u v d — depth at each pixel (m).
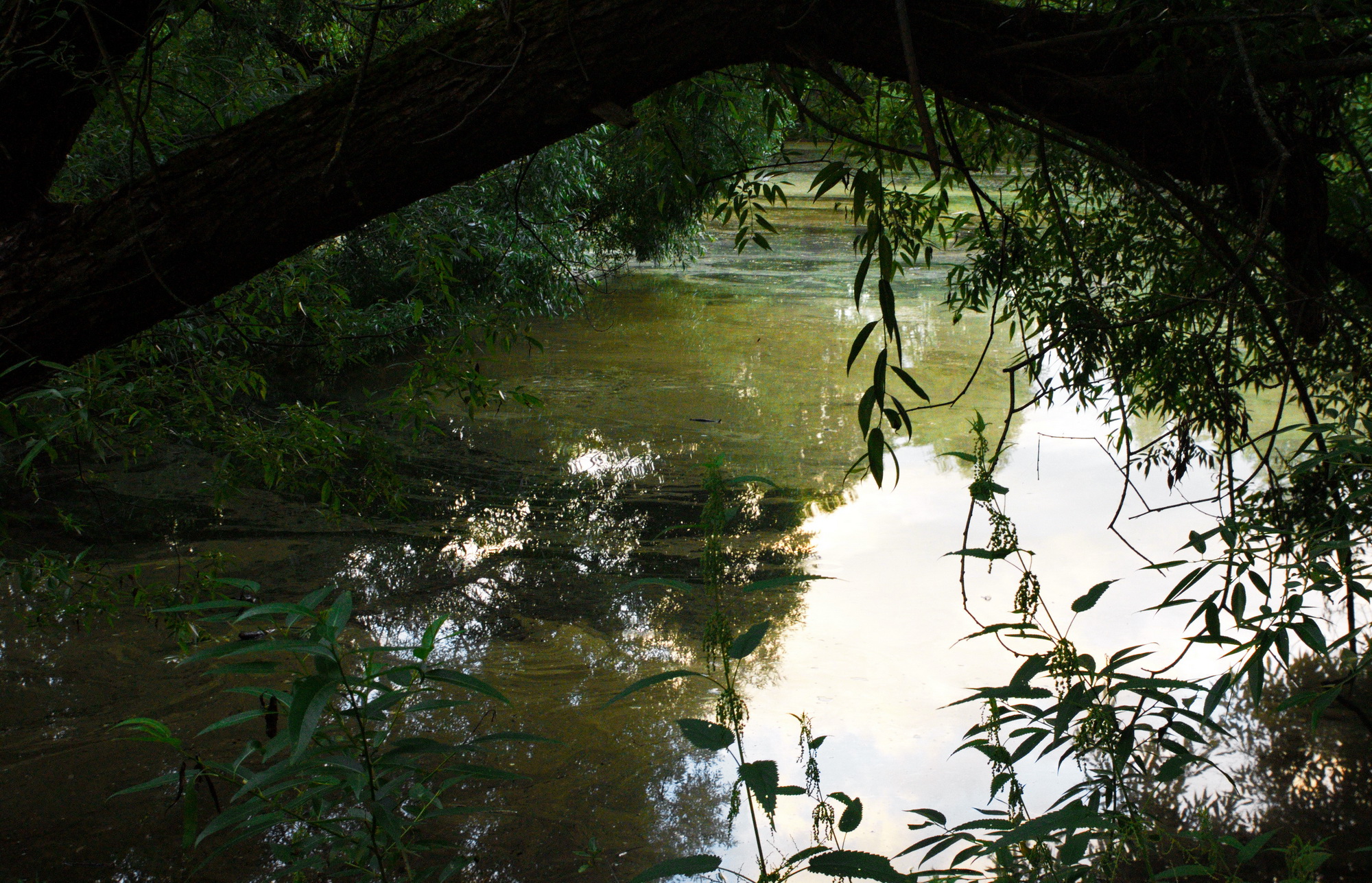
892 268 1.34
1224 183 2.18
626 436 8.20
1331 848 3.38
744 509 6.78
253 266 2.00
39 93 2.10
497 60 1.86
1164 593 5.44
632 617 5.34
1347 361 2.89
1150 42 1.98
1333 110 2.20
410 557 5.98
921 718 4.33
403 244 8.16
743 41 1.84
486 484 7.18
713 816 3.69
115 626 5.00
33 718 4.21
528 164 2.79
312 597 1.19
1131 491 6.94
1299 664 4.65
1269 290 3.16
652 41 1.82
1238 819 3.55
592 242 11.39
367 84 1.92
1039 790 3.75
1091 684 1.50
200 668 4.66
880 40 1.85
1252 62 1.85
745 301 13.55
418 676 1.25
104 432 2.84
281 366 8.99
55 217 2.05
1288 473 2.62
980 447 1.62
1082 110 1.97
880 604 5.43
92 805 3.63
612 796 3.80
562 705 4.45
